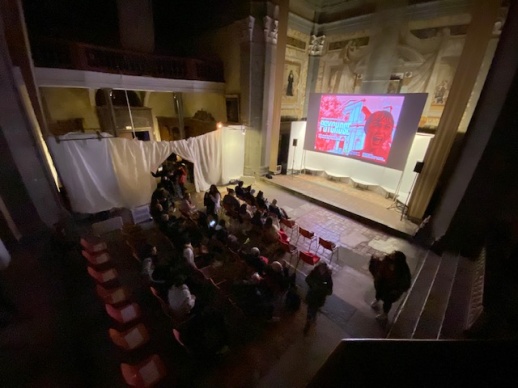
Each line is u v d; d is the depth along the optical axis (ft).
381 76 35.47
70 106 39.88
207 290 17.22
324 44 41.55
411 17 31.27
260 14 33.63
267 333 16.08
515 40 17.71
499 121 18.51
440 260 22.13
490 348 2.75
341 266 22.43
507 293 13.56
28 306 16.66
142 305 17.72
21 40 21.04
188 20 43.65
